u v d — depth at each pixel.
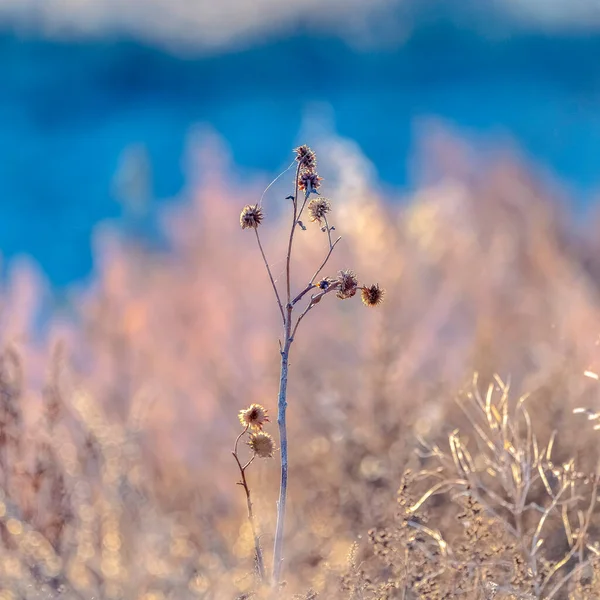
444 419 11.52
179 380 14.92
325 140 19.64
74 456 11.33
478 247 18.23
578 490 9.74
